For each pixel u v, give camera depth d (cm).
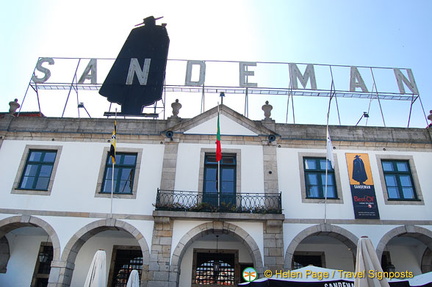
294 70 1490
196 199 1158
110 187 1201
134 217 1139
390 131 1289
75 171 1212
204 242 1304
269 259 1065
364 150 1260
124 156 1251
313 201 1171
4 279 1271
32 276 1282
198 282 1254
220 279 1262
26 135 1273
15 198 1167
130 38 1611
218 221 1109
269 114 1336
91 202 1162
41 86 1462
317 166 1241
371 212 1157
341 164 1234
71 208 1154
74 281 1262
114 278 1295
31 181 1208
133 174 1222
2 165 1221
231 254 1301
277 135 1247
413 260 1324
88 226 1127
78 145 1256
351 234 1124
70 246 1103
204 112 1294
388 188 1212
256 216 1087
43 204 1159
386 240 1121
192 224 1111
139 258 1327
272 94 1467
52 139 1266
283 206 1162
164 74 1496
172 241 1091
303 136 1272
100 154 1242
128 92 1465
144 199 1168
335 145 1265
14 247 1320
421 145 1273
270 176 1191
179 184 1179
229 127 1275
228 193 1176
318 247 1331
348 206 1167
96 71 1484
